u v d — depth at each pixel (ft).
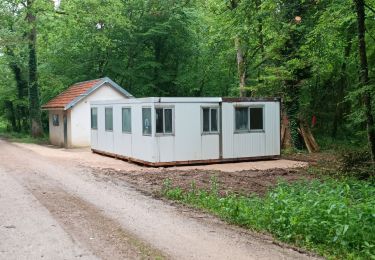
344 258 21.02
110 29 112.06
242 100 61.72
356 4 39.58
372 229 22.97
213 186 39.01
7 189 37.68
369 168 45.65
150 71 119.55
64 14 104.42
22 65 112.27
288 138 74.74
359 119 42.98
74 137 84.58
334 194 32.07
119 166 56.34
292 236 23.97
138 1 113.09
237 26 73.41
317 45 58.08
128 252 21.47
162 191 37.40
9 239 23.34
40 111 108.27
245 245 22.82
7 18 98.07
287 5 67.21
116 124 65.31
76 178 44.45
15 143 94.99
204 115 59.11
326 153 70.90
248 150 62.75
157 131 55.67
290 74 70.79
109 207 31.53
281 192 29.81
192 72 115.75
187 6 117.29
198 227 26.37
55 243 22.72
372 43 65.57
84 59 116.78
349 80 94.02
